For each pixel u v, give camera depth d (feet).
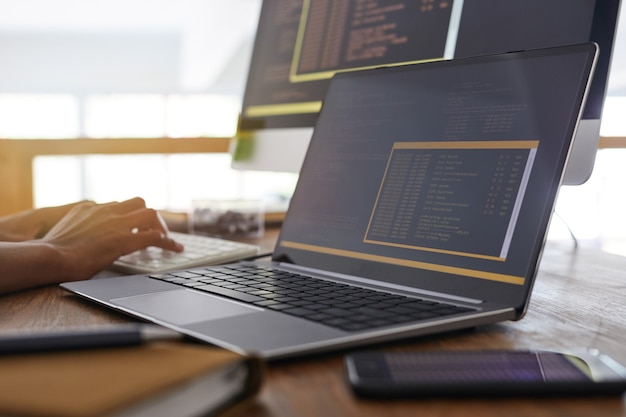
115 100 27.50
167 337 1.37
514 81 2.35
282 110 4.22
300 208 2.88
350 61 3.86
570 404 1.36
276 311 1.92
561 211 4.03
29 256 2.50
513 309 1.97
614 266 3.03
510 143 2.27
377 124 2.75
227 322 1.81
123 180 20.34
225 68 24.99
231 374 1.30
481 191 2.27
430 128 2.54
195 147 5.61
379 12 3.76
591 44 2.19
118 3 22.54
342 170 2.79
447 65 2.60
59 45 26.73
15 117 26.84
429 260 2.30
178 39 27.32
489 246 2.16
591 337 1.87
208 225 3.94
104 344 1.30
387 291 2.23
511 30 3.14
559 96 2.20
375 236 2.52
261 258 3.24
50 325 2.00
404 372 1.45
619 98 5.63
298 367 1.59
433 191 2.41
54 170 21.09
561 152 2.11
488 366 1.49
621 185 5.01
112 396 1.04
